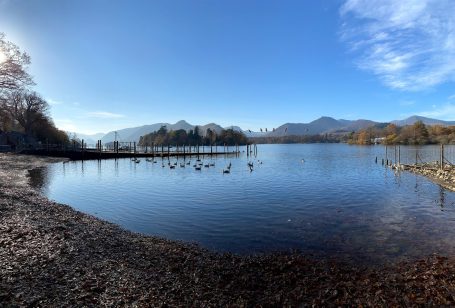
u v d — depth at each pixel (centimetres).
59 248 1524
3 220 1934
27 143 10931
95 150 10831
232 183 4725
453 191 3922
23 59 5966
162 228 2303
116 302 1070
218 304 1136
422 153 11706
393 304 1162
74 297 1072
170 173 6212
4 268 1217
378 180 5016
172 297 1155
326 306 1155
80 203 3269
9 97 8069
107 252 1591
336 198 3441
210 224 2392
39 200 2878
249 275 1444
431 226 2303
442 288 1288
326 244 1919
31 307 984
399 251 1792
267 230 2220
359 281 1381
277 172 6294
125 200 3409
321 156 11675
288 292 1270
